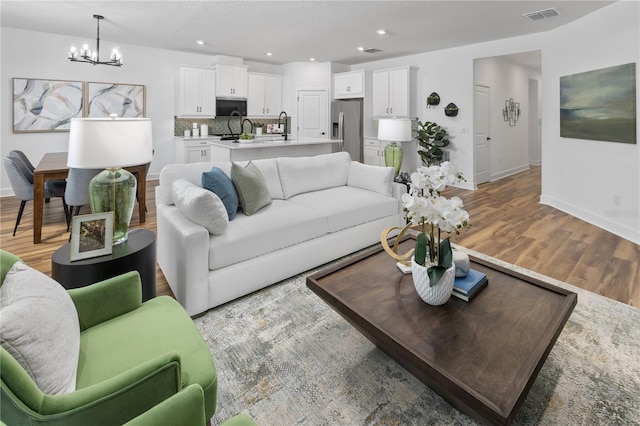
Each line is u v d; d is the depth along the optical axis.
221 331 2.09
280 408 1.55
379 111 7.28
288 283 2.70
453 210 1.55
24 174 3.70
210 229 2.29
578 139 4.49
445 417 1.50
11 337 0.88
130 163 1.88
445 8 4.18
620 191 3.84
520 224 4.23
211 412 1.21
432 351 1.31
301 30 5.14
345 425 1.46
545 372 1.74
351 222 3.18
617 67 3.77
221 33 5.33
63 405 0.89
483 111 6.85
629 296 2.46
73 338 1.11
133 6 4.18
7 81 5.27
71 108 5.78
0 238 3.54
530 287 1.77
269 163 3.32
